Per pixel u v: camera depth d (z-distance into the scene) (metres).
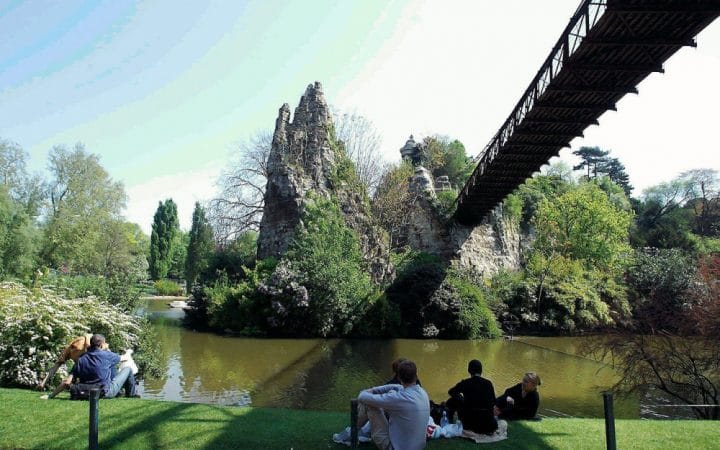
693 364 13.56
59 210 42.09
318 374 18.52
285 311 27.84
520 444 6.72
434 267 33.16
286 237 35.09
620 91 15.56
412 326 30.52
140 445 6.54
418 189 40.50
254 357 21.88
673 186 70.38
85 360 8.71
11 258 33.03
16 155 40.88
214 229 41.84
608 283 37.50
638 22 12.02
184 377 17.67
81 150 43.50
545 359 22.84
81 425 7.16
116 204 45.19
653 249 49.47
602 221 42.03
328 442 6.64
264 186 45.03
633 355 14.16
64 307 11.86
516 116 20.41
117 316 13.53
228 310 30.03
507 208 44.19
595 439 7.04
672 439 7.20
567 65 14.06
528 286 34.72
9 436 6.80
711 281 17.31
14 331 10.41
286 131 39.53
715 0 11.07
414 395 5.96
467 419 6.87
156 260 73.56
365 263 34.72
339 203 37.41
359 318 28.98
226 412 7.90
